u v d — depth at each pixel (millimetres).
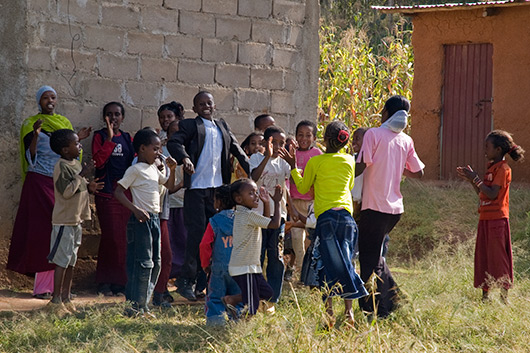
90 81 10453
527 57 16641
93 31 10445
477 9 17422
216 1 11172
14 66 10023
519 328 7398
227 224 7695
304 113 11898
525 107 16672
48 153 9648
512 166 16828
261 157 9555
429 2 29406
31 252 9453
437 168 18453
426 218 14125
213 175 9188
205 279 9445
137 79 10742
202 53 11117
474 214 14242
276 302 8367
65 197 8305
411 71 21250
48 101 9766
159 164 8547
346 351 6359
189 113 11109
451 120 18297
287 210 10031
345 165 7766
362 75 20594
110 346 6867
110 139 10086
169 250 9047
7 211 10023
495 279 8867
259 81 11523
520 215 13891
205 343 7000
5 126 10016
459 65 18125
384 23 28969
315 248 7621
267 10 11523
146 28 10766
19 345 6965
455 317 7742
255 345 6500
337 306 8391
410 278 9914
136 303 8164
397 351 6410
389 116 8211
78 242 8516
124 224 10102
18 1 10000
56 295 8312
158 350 6836
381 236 7938
